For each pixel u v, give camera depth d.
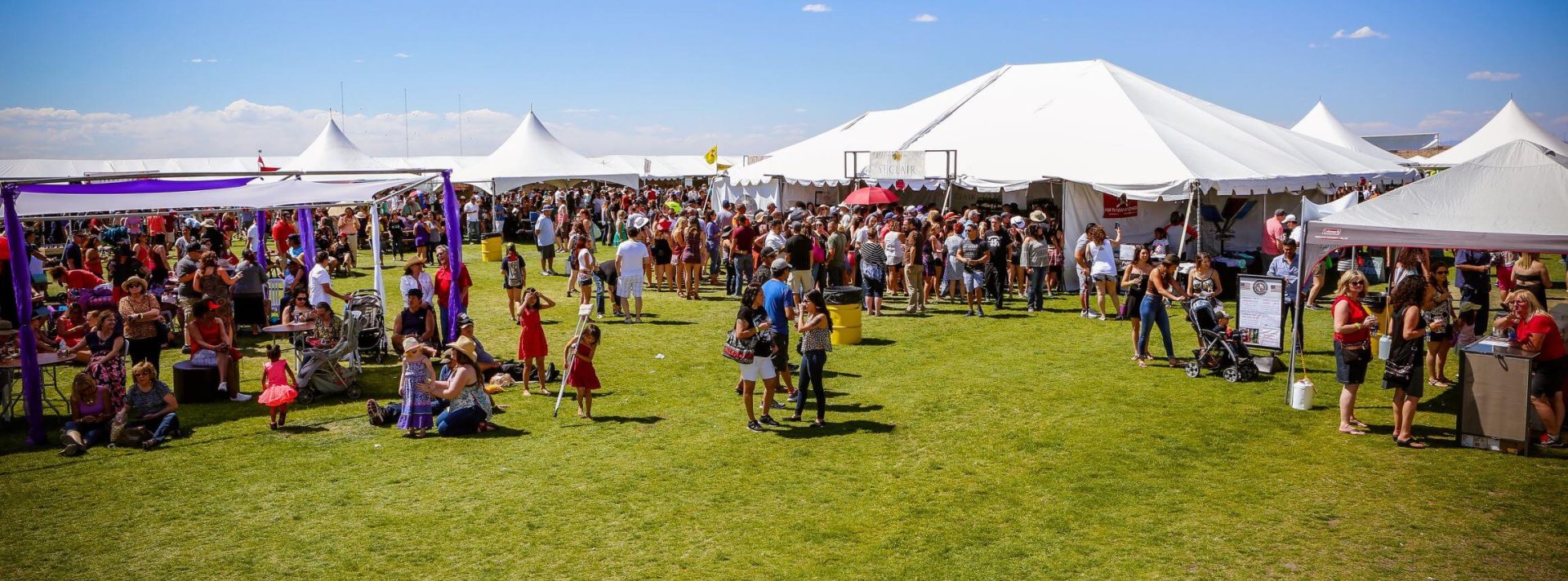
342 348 11.48
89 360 10.44
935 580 6.39
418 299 12.80
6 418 10.47
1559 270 22.34
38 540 7.22
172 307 15.41
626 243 16.33
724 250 22.28
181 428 10.20
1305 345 13.83
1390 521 7.22
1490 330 14.38
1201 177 19.27
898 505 7.74
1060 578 6.40
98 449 9.47
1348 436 9.33
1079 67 27.16
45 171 40.72
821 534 7.19
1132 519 7.38
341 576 6.57
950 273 17.73
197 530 7.41
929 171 22.28
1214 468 8.49
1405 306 8.77
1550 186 9.90
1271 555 6.69
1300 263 10.47
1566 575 6.28
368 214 32.47
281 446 9.52
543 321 16.80
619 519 7.52
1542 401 8.67
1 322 11.56
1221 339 11.69
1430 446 8.93
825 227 19.64
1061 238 19.45
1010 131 23.72
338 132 38.47
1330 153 25.14
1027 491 8.00
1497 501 7.54
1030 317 16.53
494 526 7.40
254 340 15.27
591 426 10.08
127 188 13.03
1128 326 15.61
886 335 15.02
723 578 6.48
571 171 36.03
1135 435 9.50
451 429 9.80
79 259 17.23
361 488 8.27
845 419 10.25
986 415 10.30
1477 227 9.65
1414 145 45.34
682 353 13.90
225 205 12.73
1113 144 21.58
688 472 8.58
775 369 9.97
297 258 16.92
